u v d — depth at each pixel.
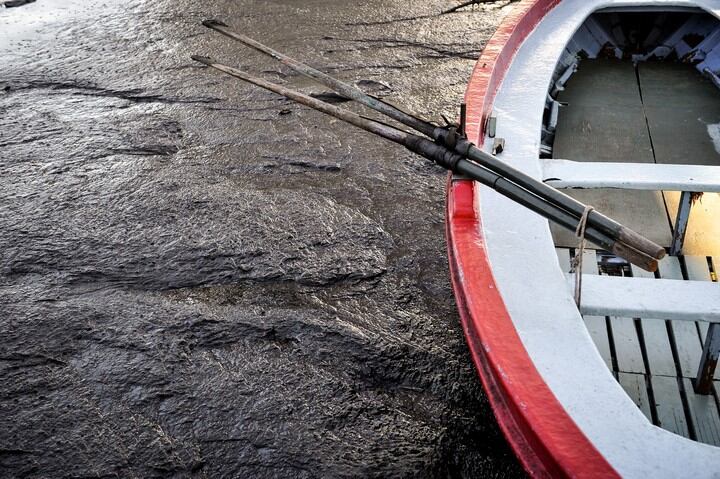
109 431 2.91
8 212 4.27
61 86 5.76
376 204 4.29
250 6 7.25
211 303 3.56
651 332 3.14
